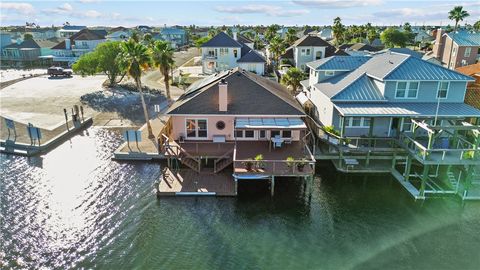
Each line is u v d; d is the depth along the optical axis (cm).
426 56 7600
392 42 11131
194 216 2547
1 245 2225
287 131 3322
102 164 3378
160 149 3438
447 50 7275
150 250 2192
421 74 3272
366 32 13762
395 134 3375
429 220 2528
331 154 3322
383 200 2786
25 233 2342
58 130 4225
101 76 7975
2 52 10338
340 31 10725
